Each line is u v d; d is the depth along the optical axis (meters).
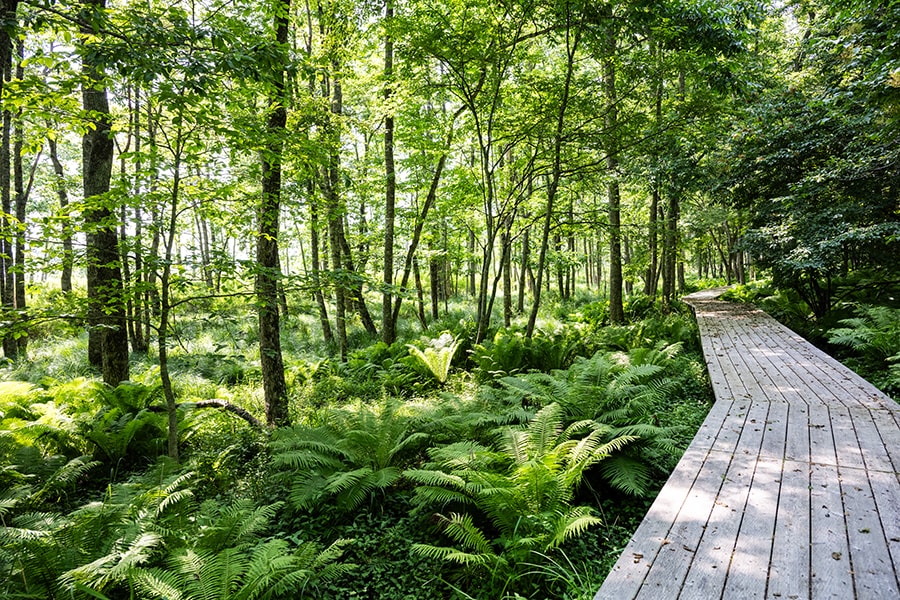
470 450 4.50
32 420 6.24
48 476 4.84
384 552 3.87
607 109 10.31
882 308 8.99
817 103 8.83
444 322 16.64
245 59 3.93
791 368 7.13
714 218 18.52
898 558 2.52
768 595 2.28
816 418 4.87
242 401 8.35
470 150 16.38
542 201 15.07
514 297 27.28
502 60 9.88
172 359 11.30
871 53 7.41
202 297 5.16
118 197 4.63
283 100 5.01
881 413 4.95
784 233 10.20
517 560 3.24
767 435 4.44
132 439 5.96
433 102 16.53
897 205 9.32
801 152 10.11
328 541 4.07
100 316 5.31
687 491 3.38
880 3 6.88
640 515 4.05
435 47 9.25
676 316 14.38
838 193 9.76
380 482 4.33
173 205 4.94
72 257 4.68
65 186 12.21
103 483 5.53
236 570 2.97
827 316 11.29
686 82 14.28
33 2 3.45
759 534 2.80
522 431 4.66
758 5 9.96
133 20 3.75
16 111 4.55
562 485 3.69
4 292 11.73
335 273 5.53
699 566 2.51
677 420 5.92
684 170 11.77
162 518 3.88
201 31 3.90
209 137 4.93
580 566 3.32
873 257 10.20
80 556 3.17
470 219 17.41
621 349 10.73
